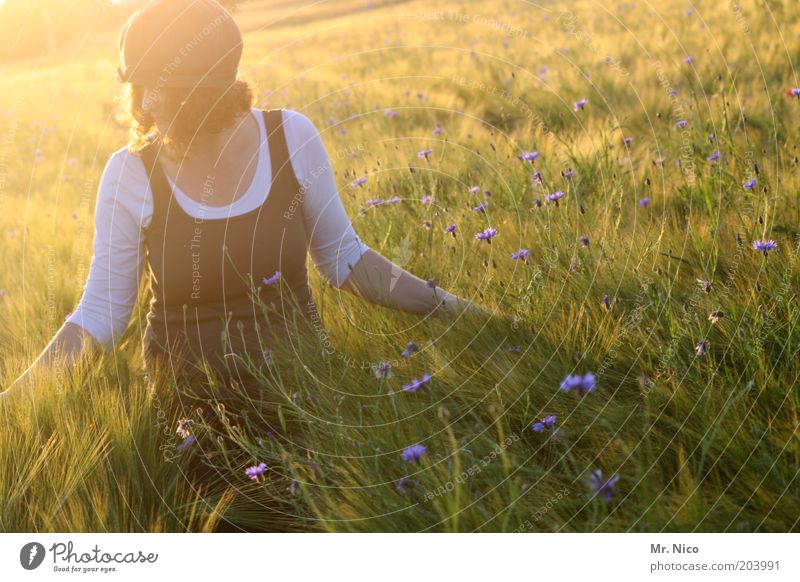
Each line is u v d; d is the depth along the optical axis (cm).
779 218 241
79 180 616
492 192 314
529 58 730
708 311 192
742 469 147
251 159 195
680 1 866
